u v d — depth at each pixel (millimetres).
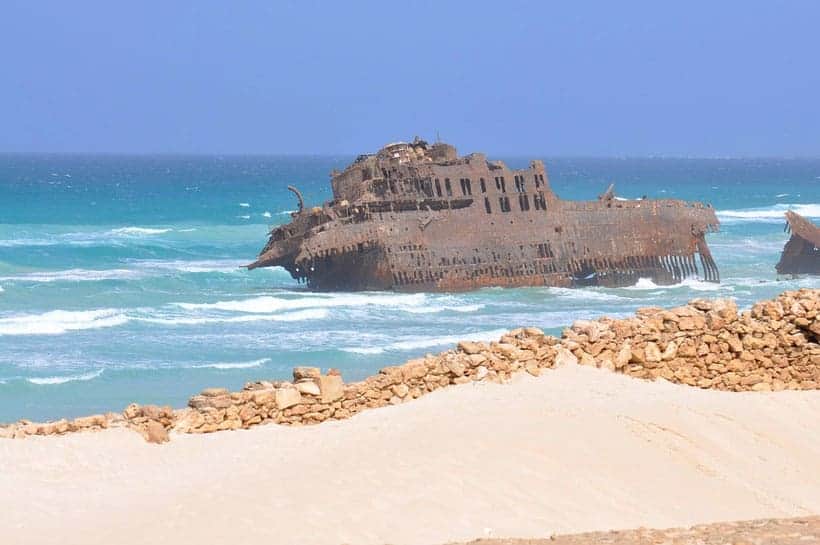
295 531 33031
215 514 34469
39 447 40562
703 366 52094
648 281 145375
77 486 37844
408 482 36312
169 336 102312
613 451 40375
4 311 118062
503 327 108875
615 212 145125
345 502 34938
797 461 42906
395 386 46250
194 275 146750
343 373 84812
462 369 47469
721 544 30234
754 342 52625
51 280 139500
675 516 36375
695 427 43625
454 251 135500
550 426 41625
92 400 76750
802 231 158625
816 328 53062
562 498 36344
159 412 42781
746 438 43906
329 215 135125
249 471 38562
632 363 51094
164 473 39156
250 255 182375
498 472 37375
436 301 125750
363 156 140500
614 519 35406
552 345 50125
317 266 137000
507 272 137625
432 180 137250
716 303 53438
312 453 39969
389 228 133000
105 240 196375
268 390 44344
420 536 32750
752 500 38688
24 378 81875
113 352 94125
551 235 141125
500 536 33062
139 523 34219
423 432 40719
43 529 34125
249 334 103688
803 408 49125
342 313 117250
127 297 130375
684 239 147375
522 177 141750
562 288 138375
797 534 31266
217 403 43438
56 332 104000
